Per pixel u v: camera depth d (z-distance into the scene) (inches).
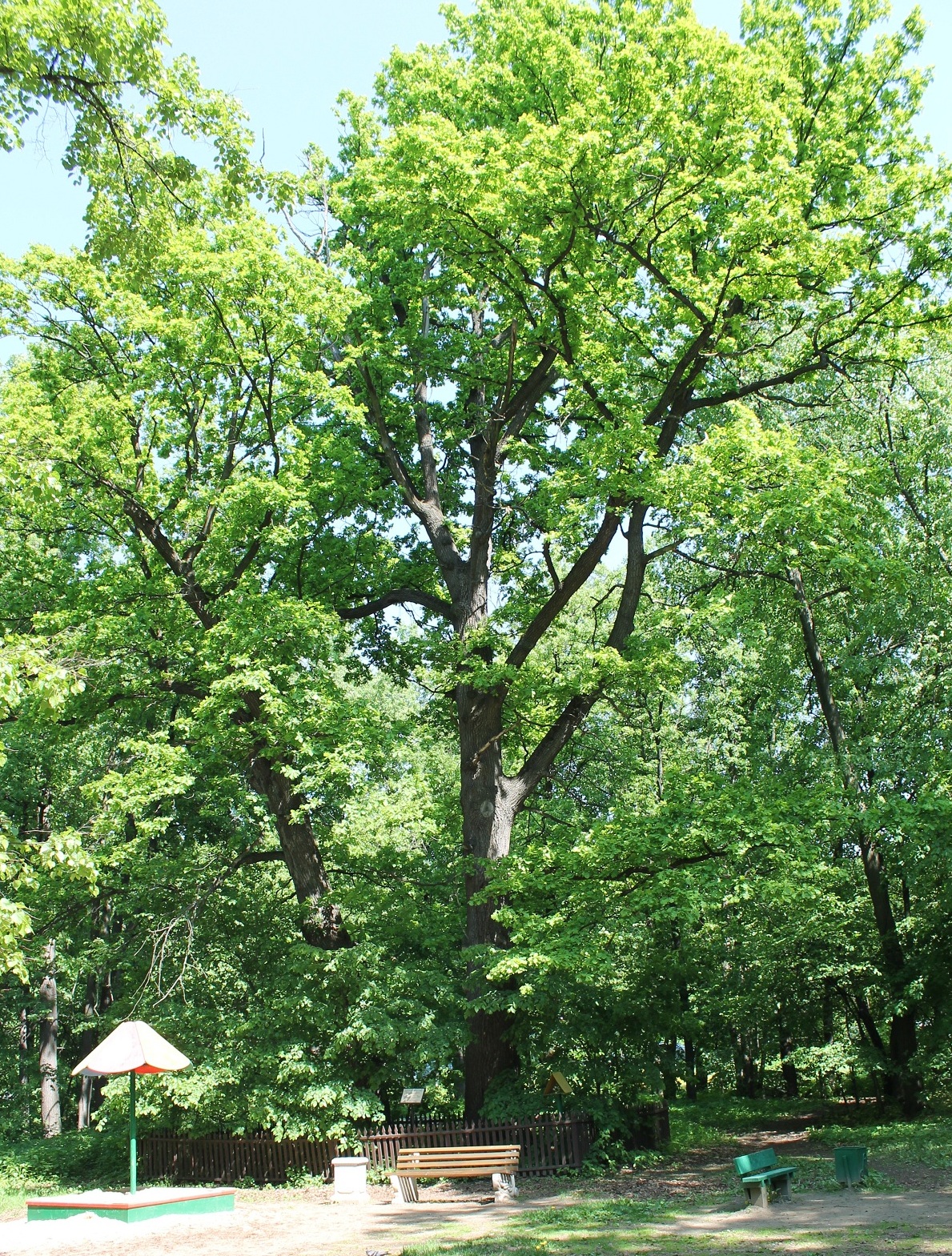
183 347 735.7
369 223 858.1
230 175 498.0
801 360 813.2
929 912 839.1
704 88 676.7
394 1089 756.6
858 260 722.8
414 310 844.0
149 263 500.4
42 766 1115.9
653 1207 497.0
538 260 710.5
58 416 716.0
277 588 845.2
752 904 869.8
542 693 797.9
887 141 762.2
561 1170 633.0
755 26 799.7
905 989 794.8
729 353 764.0
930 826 654.5
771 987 905.5
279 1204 601.0
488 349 851.4
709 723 1107.3
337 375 829.2
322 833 856.3
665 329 840.9
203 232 714.8
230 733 738.2
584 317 761.0
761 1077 1211.2
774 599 868.6
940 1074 860.6
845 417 873.5
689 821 658.2
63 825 1123.9
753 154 683.4
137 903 808.9
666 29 685.9
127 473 738.8
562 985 684.7
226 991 813.2
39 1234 502.3
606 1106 676.1
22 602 802.8
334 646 842.2
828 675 941.2
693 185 672.4
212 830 1080.2
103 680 746.8
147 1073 672.4
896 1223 399.5
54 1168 784.9
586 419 841.5
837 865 931.3
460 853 843.4
